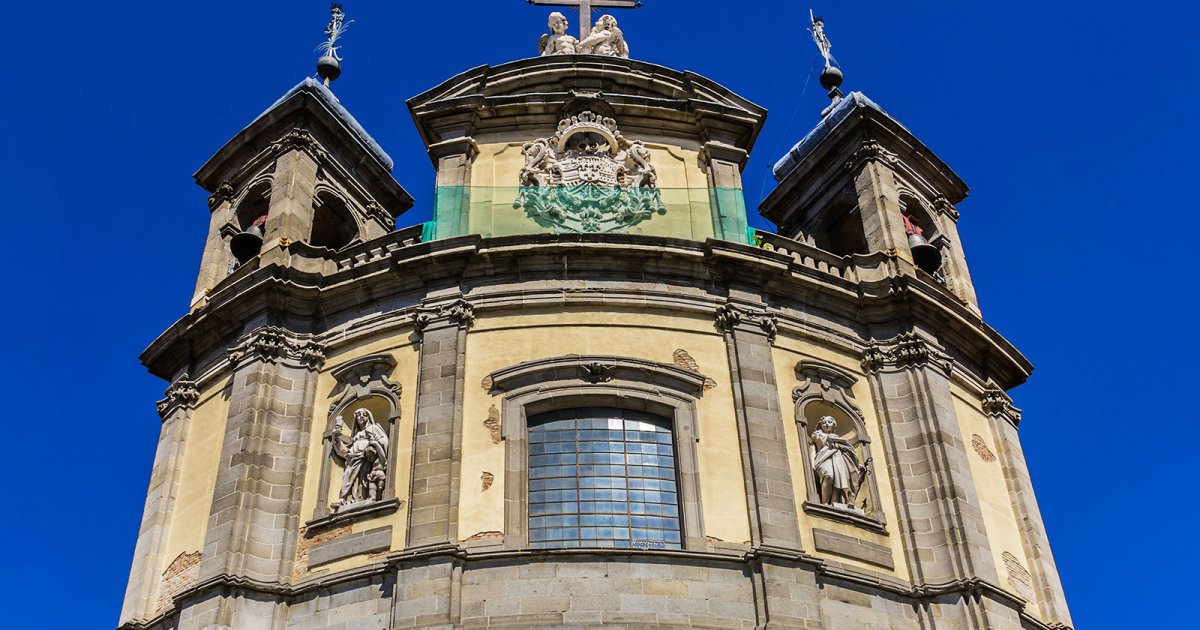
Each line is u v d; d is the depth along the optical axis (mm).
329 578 23969
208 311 29375
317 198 33719
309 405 27344
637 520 24844
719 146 32344
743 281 28469
